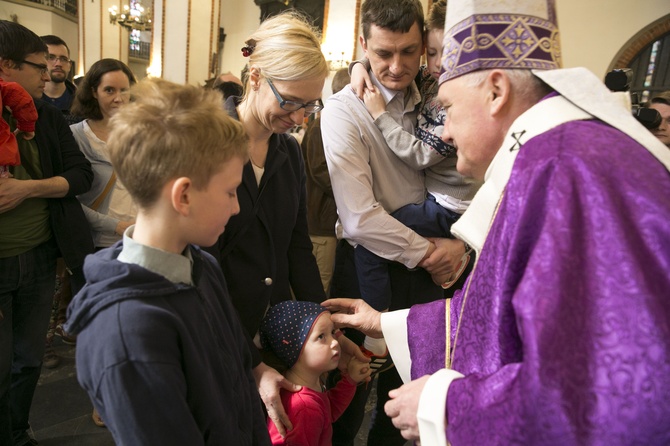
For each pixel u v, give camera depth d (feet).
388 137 5.07
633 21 23.85
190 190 2.57
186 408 2.48
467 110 2.95
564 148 2.38
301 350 4.44
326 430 4.53
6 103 5.07
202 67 31.19
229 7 45.68
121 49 53.88
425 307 4.08
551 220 2.24
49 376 8.43
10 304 5.58
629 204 2.18
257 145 4.42
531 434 2.08
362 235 5.07
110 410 2.37
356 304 4.74
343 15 22.39
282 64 3.85
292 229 4.78
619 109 2.62
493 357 2.57
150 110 2.54
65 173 5.93
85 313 2.47
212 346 2.82
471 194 5.25
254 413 3.41
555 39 2.89
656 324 1.97
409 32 4.74
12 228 5.46
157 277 2.57
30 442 6.42
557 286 2.11
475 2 2.80
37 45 5.83
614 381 1.98
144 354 2.35
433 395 2.66
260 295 4.47
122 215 7.32
